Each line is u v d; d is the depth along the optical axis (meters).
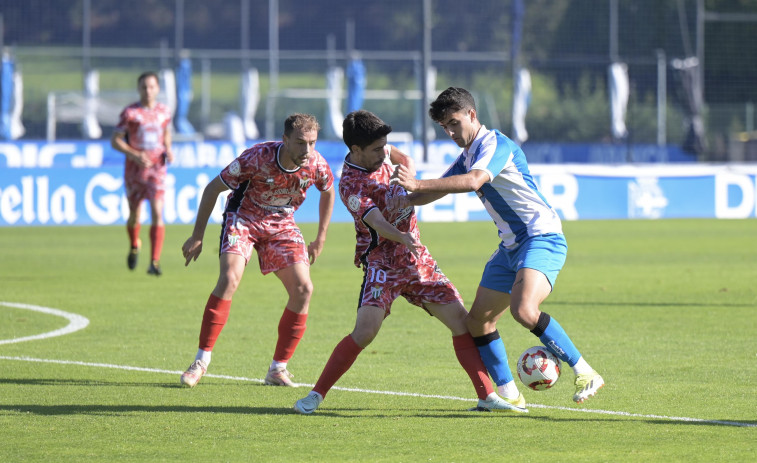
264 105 145.75
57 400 22.47
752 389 23.64
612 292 43.09
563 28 139.62
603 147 117.19
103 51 150.62
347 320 35.44
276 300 41.31
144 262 57.00
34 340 31.03
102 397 22.81
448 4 163.25
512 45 110.62
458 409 21.66
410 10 166.25
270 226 24.59
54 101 116.88
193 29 161.62
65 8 148.62
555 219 21.28
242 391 23.61
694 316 36.00
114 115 119.00
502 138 20.94
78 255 60.28
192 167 81.88
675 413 21.17
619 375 25.44
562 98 139.88
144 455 17.81
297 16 168.00
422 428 19.86
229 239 24.39
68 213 79.44
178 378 25.20
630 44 131.75
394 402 22.36
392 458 17.61
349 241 70.75
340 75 125.06
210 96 155.12
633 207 89.94
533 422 20.38
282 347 24.36
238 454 17.89
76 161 95.06
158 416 20.91
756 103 139.75
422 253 21.61
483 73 158.62
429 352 29.06
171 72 129.38
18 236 72.56
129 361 27.56
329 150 99.56
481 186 21.31
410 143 103.06
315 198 85.56
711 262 56.22
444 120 20.92
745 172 92.75
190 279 48.53
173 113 119.31
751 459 17.42
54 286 45.31
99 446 18.44
